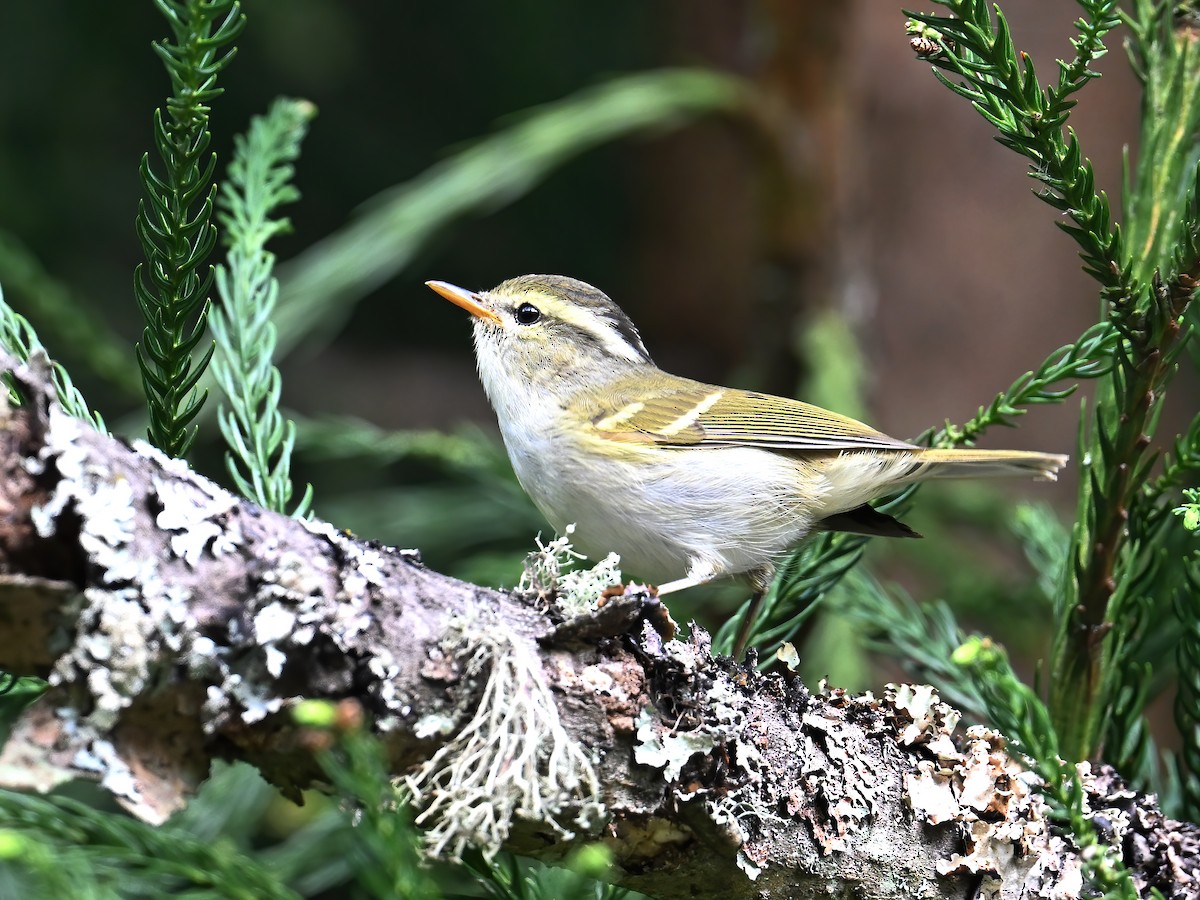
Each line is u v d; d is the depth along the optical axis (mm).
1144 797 5598
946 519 11297
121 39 12258
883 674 10711
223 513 4164
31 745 3809
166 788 3932
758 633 6980
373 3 13609
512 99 14133
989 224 12547
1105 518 5652
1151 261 6105
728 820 4605
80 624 3879
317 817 7879
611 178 14742
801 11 12508
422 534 10891
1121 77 12359
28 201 12125
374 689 4215
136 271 5051
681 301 14711
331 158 13727
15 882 4926
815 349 11898
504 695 4301
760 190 12680
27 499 3932
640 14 14227
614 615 4500
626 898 5527
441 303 14555
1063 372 6512
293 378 13984
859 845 4969
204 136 4941
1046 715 4156
